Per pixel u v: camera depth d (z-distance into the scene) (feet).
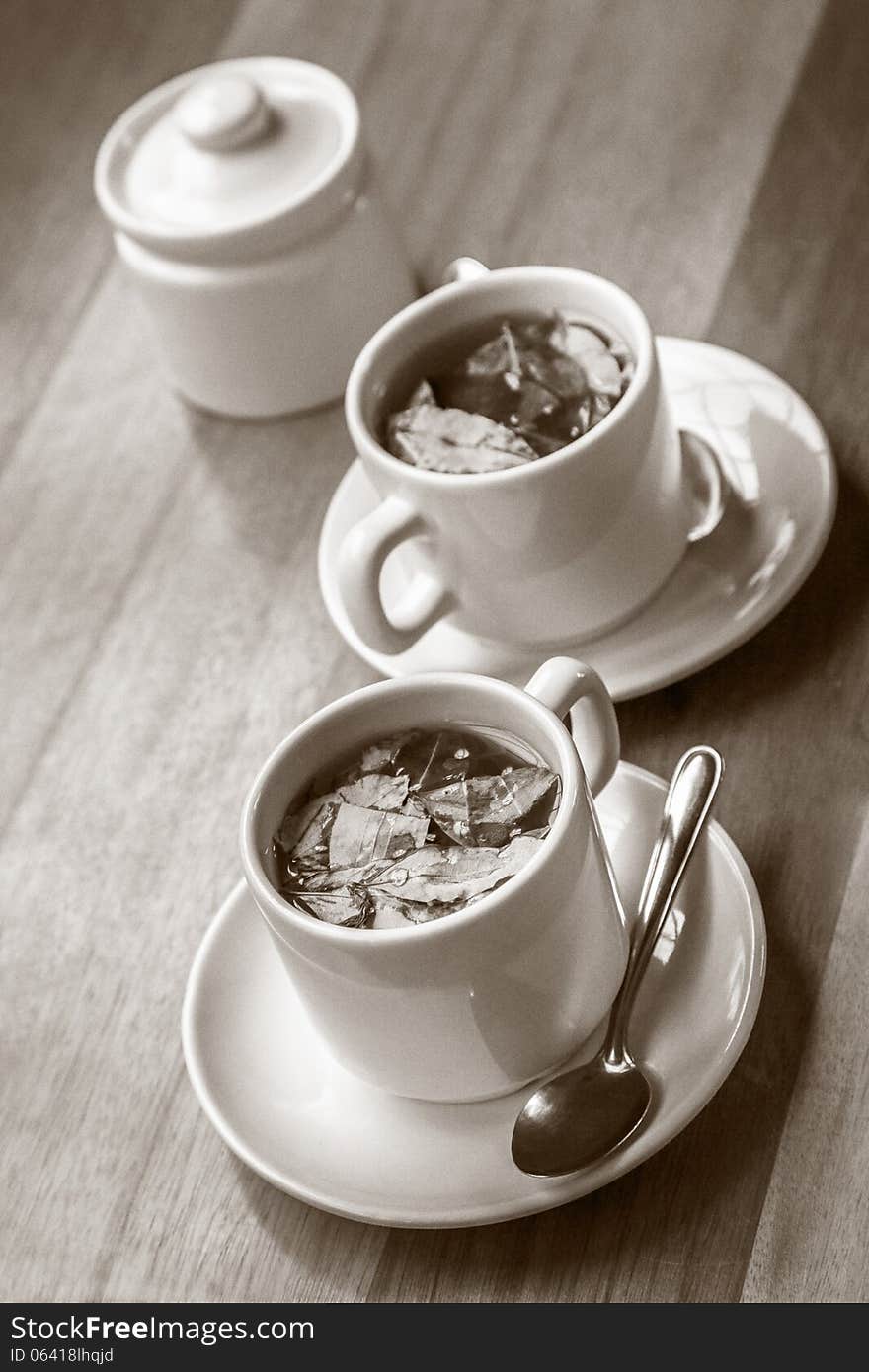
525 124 3.92
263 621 3.47
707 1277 2.82
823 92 3.75
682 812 2.93
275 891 2.80
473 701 2.89
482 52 4.06
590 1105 2.83
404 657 3.26
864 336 3.43
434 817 2.86
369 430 3.17
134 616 3.54
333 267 3.55
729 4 3.92
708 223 3.66
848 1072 2.89
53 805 3.37
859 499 3.27
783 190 3.65
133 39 4.36
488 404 3.18
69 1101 3.11
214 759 3.34
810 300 3.50
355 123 3.55
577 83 3.94
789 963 2.97
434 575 3.19
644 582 3.17
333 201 3.51
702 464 3.29
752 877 3.02
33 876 3.31
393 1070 2.85
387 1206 2.83
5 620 3.60
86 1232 3.00
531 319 3.26
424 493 3.09
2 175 4.25
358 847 2.85
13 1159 3.08
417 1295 2.88
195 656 3.46
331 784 2.91
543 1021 2.82
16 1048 3.17
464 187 3.89
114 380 3.86
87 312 3.97
